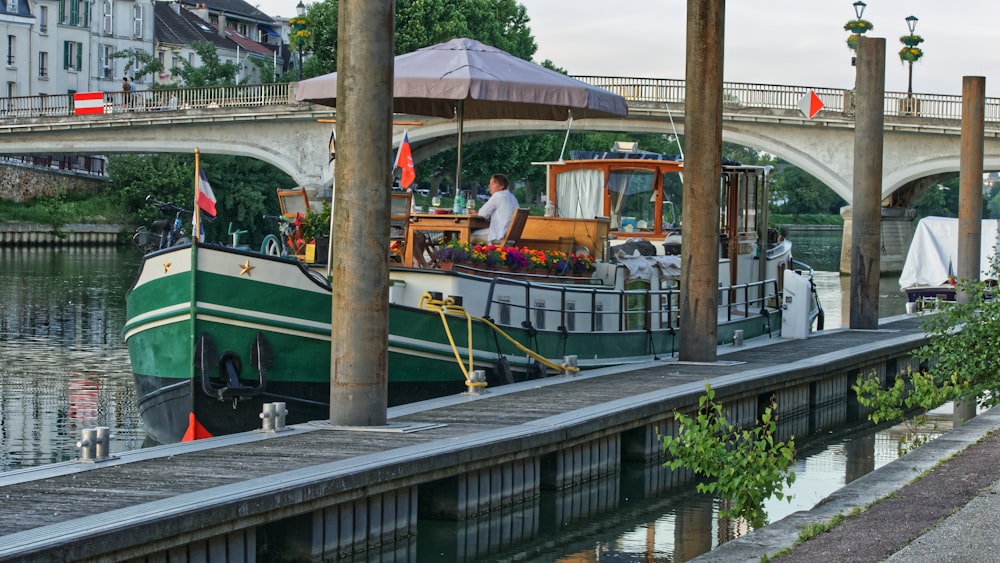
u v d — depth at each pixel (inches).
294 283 518.0
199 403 503.8
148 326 518.9
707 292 700.7
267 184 2928.2
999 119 1940.2
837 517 311.7
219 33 4234.7
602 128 2068.2
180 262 503.5
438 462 412.2
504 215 661.3
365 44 449.7
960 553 270.4
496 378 606.9
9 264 2106.3
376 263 458.6
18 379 810.2
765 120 2032.5
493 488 454.9
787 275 900.0
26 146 2452.0
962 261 1115.3
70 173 3019.2
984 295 624.4
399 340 558.9
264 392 514.3
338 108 454.0
